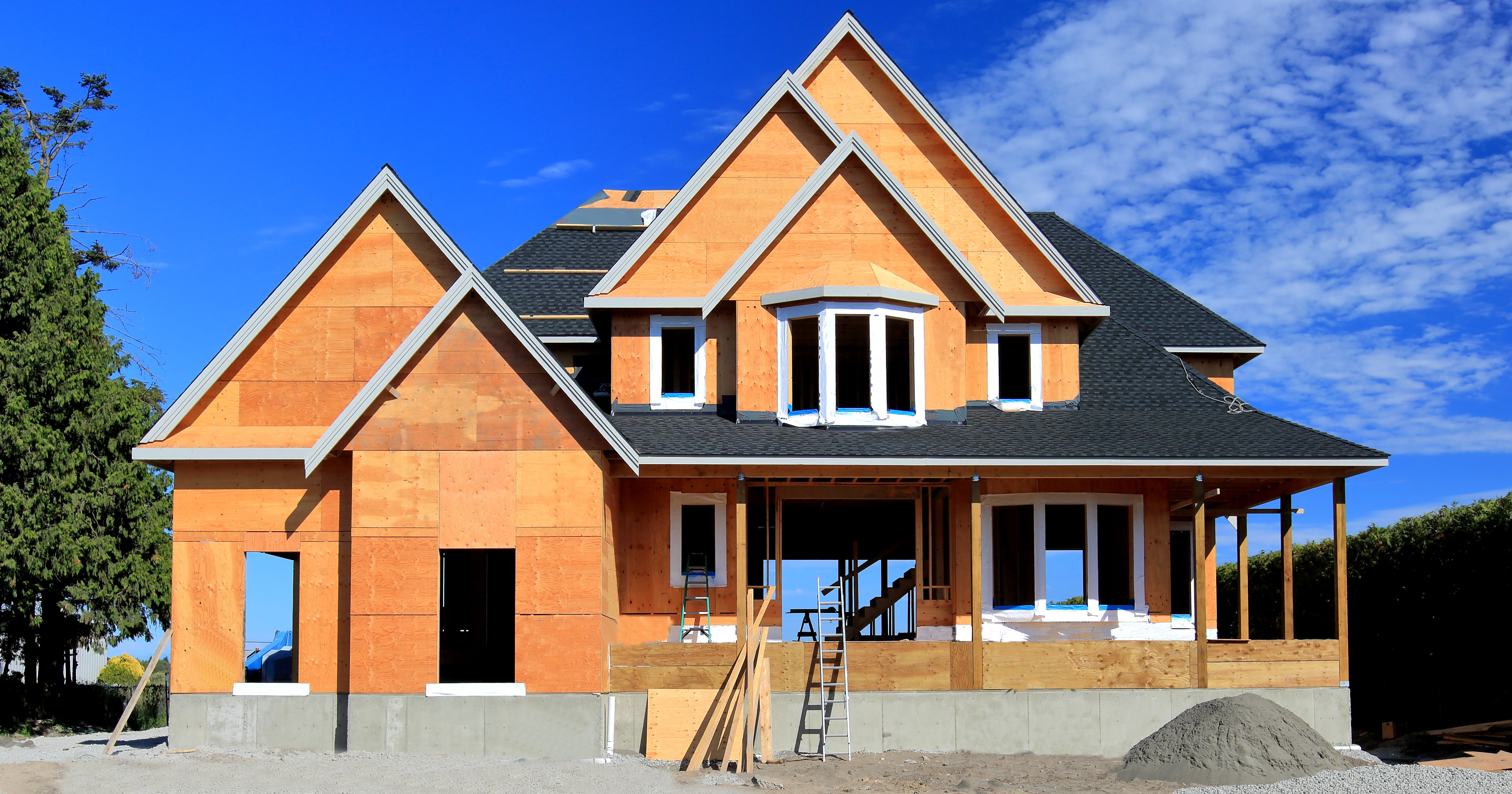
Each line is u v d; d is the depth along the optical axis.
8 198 27.44
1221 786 15.83
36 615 27.25
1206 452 19.36
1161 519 21.53
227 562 19.22
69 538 26.55
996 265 22.98
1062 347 22.80
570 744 17.78
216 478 19.39
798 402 22.91
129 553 28.38
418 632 18.08
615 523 19.95
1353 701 25.77
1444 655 23.05
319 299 20.45
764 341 21.80
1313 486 20.81
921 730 18.95
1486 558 21.78
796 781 16.11
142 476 28.56
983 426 21.30
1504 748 19.61
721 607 21.08
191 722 18.86
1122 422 21.56
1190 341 25.28
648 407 22.23
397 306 20.41
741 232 22.62
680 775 16.38
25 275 27.50
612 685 18.67
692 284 22.48
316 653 18.97
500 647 24.81
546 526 18.17
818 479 20.59
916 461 19.05
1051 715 19.03
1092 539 21.22
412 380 18.48
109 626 28.17
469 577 24.89
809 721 18.89
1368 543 25.14
